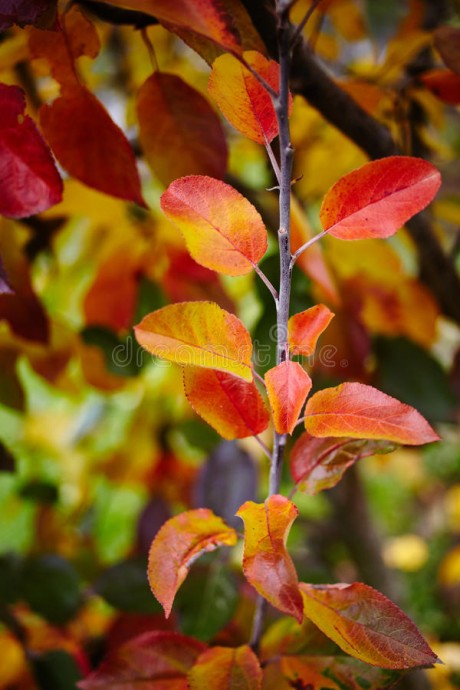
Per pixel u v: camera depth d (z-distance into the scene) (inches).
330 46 40.1
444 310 37.4
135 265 35.6
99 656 34.1
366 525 57.7
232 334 20.6
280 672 23.8
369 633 21.0
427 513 103.9
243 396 21.9
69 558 44.9
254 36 23.0
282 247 20.5
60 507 50.7
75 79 24.0
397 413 20.5
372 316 37.4
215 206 21.0
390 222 21.1
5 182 22.8
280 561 20.0
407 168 21.0
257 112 21.0
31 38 23.6
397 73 34.3
